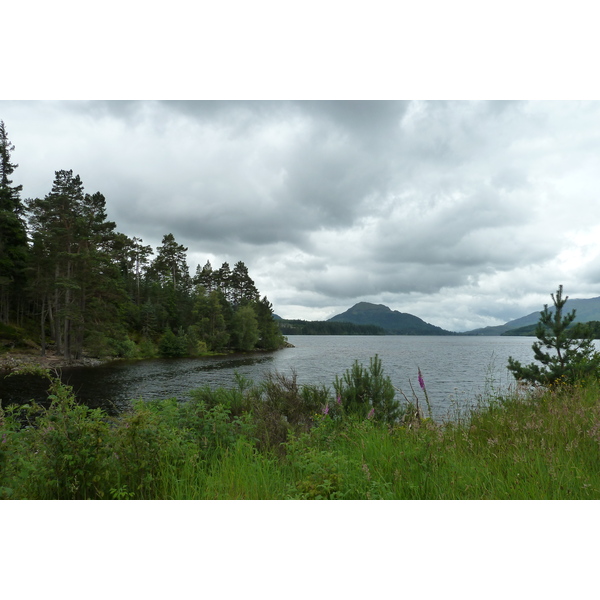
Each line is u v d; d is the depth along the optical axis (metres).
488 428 6.15
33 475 4.42
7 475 4.18
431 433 5.88
